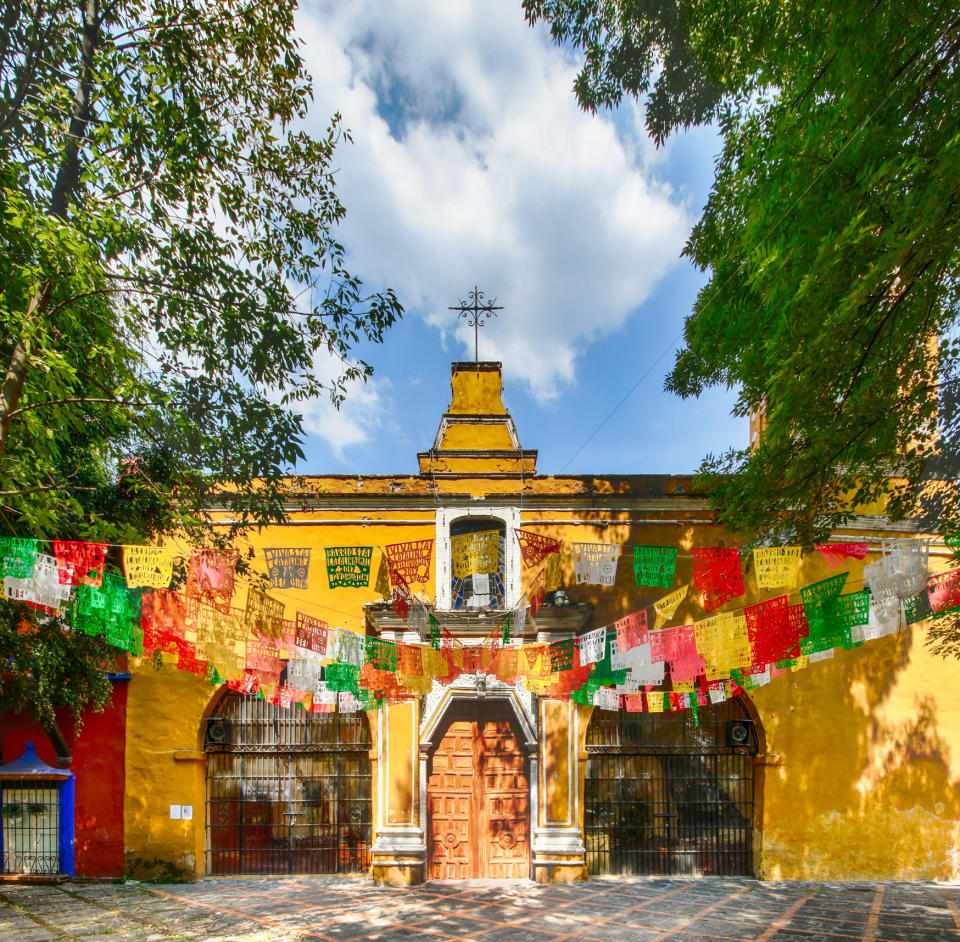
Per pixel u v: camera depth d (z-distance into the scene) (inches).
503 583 546.0
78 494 431.5
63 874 499.5
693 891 473.7
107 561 437.4
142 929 392.5
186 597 329.1
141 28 351.9
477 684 517.3
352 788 526.0
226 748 527.2
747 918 412.8
